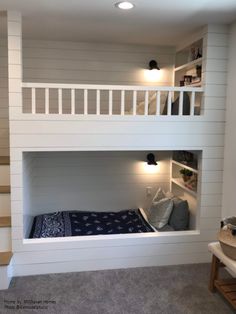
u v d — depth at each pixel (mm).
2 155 4266
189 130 3330
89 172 4582
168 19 3104
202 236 3453
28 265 3141
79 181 4570
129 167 4656
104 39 4070
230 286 2744
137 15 2990
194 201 3938
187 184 4098
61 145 3105
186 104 3555
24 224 3266
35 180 4449
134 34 3764
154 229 3867
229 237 2596
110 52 4375
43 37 4020
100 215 4434
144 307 2629
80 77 4348
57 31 3674
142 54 4449
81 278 3082
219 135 3393
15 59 2949
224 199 3414
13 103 2986
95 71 4371
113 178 4637
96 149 3166
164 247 3379
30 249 3125
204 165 3408
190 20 3135
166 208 3953
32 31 3682
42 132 3057
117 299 2734
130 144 3227
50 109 4320
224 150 3406
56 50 4250
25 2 2658
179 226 3895
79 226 3990
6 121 4242
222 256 2584
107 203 4656
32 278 3068
